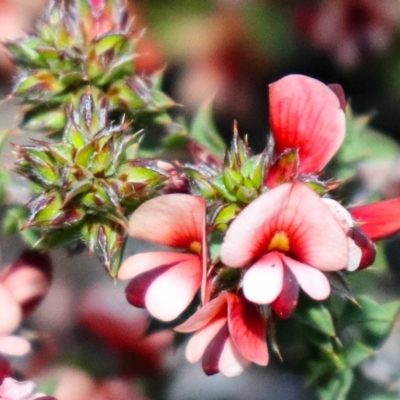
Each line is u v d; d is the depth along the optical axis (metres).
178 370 0.25
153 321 0.21
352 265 0.20
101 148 0.20
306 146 0.20
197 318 0.19
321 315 0.20
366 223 0.20
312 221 0.19
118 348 0.25
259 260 0.20
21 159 0.21
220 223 0.20
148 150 0.22
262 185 0.20
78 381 0.25
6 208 0.23
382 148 0.24
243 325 0.20
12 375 0.21
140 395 0.25
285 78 0.20
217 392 0.26
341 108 0.21
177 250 0.20
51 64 0.22
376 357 0.24
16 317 0.21
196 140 0.23
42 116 0.22
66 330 0.25
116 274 0.21
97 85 0.22
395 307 0.22
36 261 0.22
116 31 0.22
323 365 0.22
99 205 0.20
